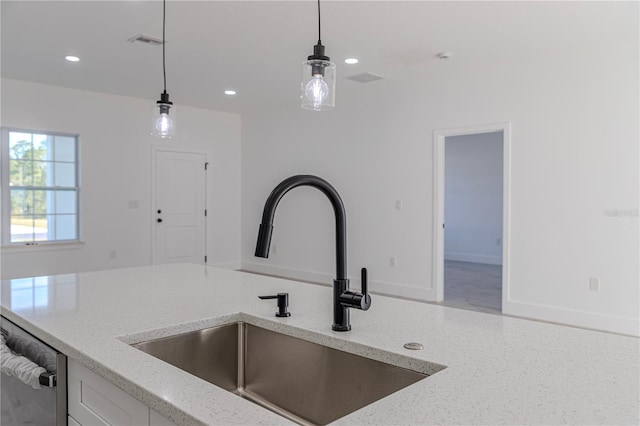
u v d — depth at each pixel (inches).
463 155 362.6
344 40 161.6
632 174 160.6
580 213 171.8
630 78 160.6
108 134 247.4
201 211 286.8
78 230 240.2
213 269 99.3
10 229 219.1
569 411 32.5
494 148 347.3
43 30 153.0
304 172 265.3
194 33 155.3
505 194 189.5
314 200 260.8
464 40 161.8
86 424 45.9
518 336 50.7
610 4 131.8
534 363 42.3
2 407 59.2
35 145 226.8
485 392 35.8
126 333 51.2
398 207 223.8
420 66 194.7
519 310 186.7
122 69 199.0
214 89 235.9
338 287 51.5
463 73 200.1
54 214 233.3
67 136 237.3
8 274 217.3
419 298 217.0
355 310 62.3
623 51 161.8
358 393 47.5
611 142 164.6
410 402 34.0
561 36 158.2
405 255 221.9
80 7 134.6
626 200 161.9
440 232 210.8
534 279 183.0
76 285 80.0
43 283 81.9
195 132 282.5
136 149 258.2
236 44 165.9
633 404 33.7
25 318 57.3
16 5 133.3
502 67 189.2
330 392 49.9
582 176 171.0
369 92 233.6
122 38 160.2
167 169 271.4
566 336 50.9
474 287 248.2
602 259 167.2
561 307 176.6
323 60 69.0
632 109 160.1
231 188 300.7
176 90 238.7
